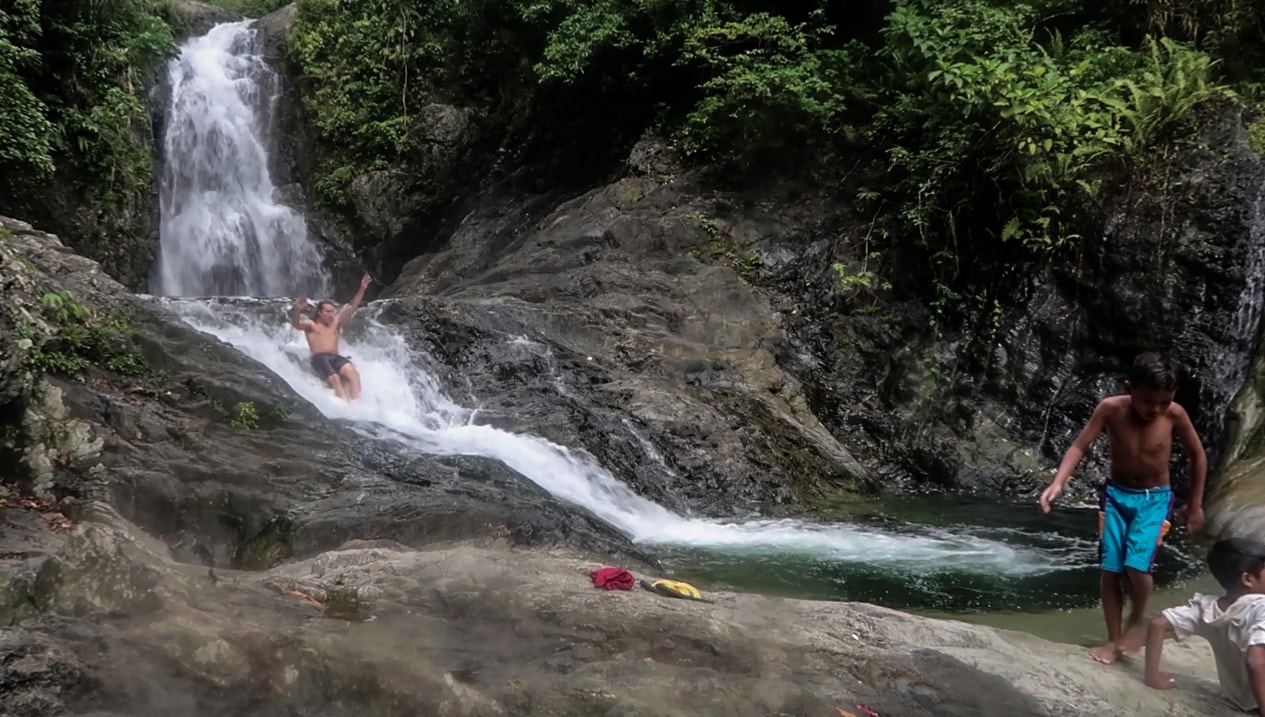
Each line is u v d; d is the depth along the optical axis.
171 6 21.56
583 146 19.09
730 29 16.19
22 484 6.30
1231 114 11.84
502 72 20.56
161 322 8.30
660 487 9.91
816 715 3.50
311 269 21.02
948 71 12.77
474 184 20.55
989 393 12.19
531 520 6.78
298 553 6.28
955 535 8.78
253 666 3.36
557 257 14.85
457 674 3.64
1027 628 5.91
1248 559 4.00
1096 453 11.32
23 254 7.96
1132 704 4.00
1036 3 14.25
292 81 21.97
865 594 6.69
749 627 4.57
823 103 14.90
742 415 11.48
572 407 10.55
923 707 3.75
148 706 3.09
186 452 7.00
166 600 3.74
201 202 19.75
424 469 7.80
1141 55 13.00
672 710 3.38
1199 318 11.07
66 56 14.61
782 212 15.10
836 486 11.02
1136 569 4.57
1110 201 11.99
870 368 13.16
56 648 3.24
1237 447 9.71
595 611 4.51
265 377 8.16
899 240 13.75
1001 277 12.65
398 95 21.22
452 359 11.41
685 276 14.09
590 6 18.34
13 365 6.43
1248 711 3.96
